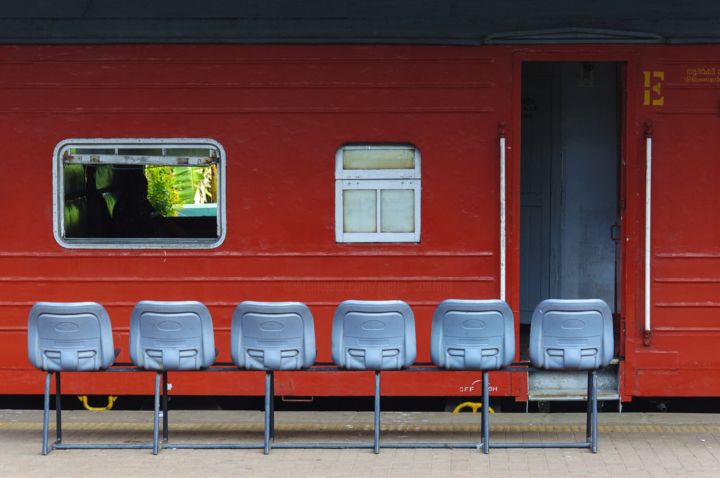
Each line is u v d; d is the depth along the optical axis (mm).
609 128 9672
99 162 8570
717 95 8391
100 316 6902
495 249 8484
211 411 8695
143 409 9008
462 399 8828
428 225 8500
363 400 9562
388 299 8539
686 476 6457
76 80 8516
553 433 7738
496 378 8484
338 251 8531
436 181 8492
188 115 8516
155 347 6910
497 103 8430
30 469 6652
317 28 8422
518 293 8484
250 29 8422
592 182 9703
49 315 6863
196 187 8562
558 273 9820
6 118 8547
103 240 8578
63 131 8531
